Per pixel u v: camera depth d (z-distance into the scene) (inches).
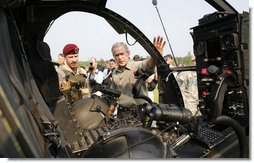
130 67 157.5
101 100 122.3
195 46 111.7
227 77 93.6
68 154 75.4
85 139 103.6
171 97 147.3
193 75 206.4
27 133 55.2
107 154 70.7
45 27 116.0
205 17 106.7
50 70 100.5
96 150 72.6
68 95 155.9
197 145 103.4
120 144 72.3
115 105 121.6
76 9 124.7
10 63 63.3
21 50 75.1
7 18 71.2
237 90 96.6
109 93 124.9
